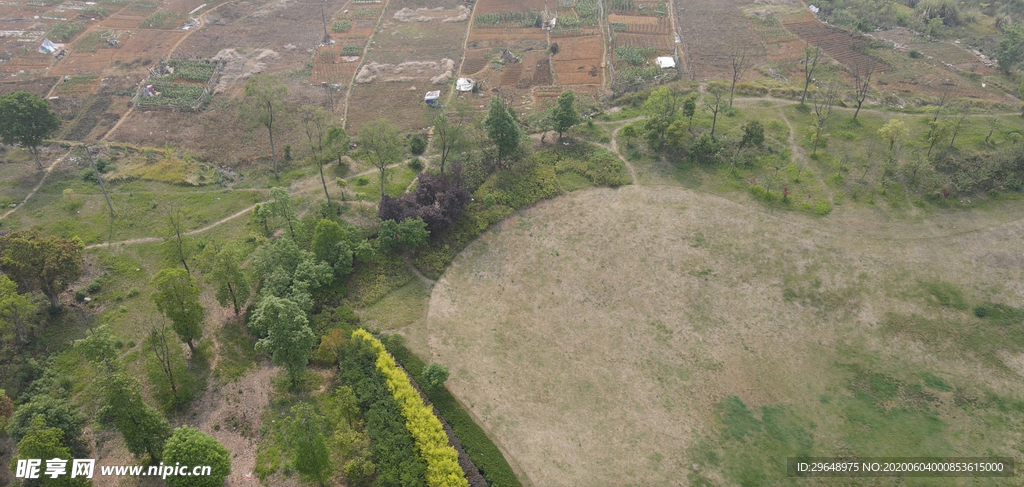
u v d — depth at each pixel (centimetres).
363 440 5566
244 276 6906
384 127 8444
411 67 12588
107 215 8419
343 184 9031
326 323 6819
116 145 9956
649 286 7462
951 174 8775
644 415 6041
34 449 4828
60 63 12375
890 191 8631
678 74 12000
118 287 7300
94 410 5881
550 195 8850
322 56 12938
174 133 10462
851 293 7225
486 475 5428
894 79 11600
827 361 6525
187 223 8325
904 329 6806
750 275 7538
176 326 6119
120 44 13175
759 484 5434
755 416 6009
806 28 13675
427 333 6888
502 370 6494
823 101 10669
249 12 14875
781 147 9662
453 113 11031
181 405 5947
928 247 7769
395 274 7575
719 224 8294
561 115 9612
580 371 6488
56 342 6544
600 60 12694
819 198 8606
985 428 5822
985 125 9888
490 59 12825
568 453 5703
